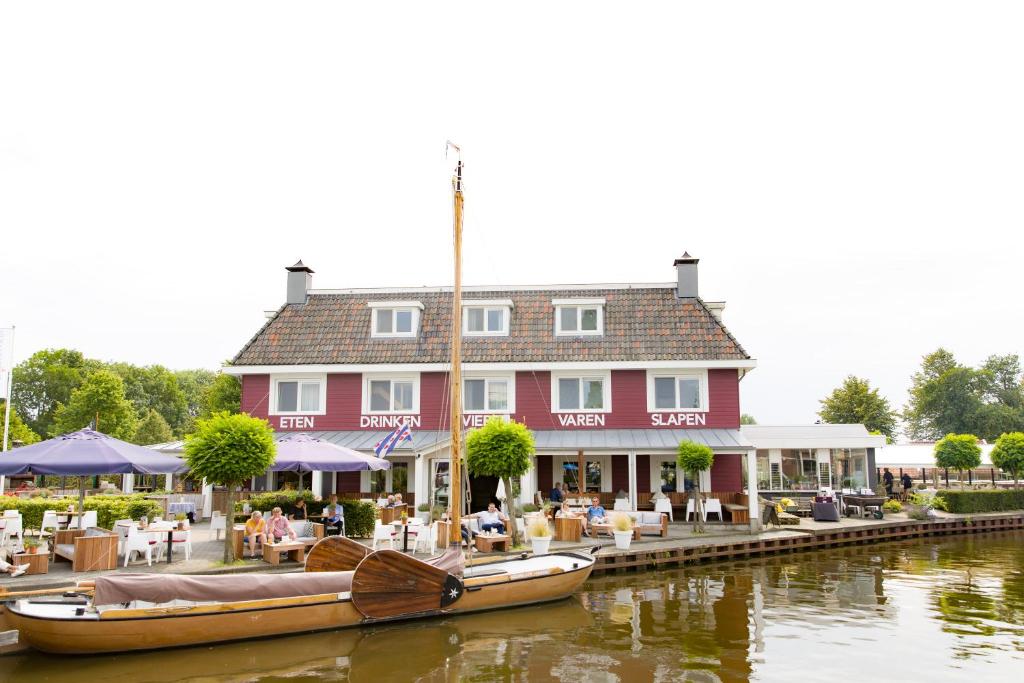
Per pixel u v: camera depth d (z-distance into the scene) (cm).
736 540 2377
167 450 2873
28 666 1162
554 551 1986
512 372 3011
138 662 1187
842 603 1714
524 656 1255
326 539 1558
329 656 1242
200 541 2120
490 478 2975
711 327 3048
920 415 9194
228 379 5966
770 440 3950
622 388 2978
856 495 3525
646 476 2945
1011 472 4212
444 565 1530
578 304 3112
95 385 5844
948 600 1756
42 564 1511
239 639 1295
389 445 2350
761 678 1147
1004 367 9312
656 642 1352
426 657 1244
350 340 3116
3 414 5431
